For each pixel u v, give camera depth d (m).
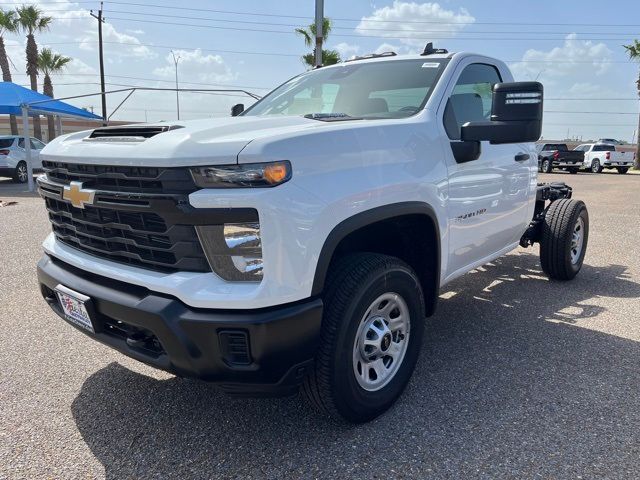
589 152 32.31
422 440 2.66
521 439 2.66
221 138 2.29
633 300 4.91
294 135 2.32
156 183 2.27
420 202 2.94
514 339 3.98
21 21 30.62
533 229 5.36
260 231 2.18
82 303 2.59
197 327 2.20
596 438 2.66
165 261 2.37
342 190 2.44
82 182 2.58
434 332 4.13
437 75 3.47
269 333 2.20
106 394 3.17
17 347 3.84
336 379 2.52
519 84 2.92
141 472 2.45
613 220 9.86
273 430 2.78
